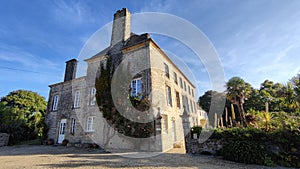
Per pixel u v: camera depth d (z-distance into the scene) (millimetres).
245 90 11969
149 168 4242
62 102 12859
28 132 14039
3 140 11273
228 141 6004
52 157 5984
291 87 8039
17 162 5051
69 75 13430
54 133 12188
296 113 7254
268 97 17031
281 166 4770
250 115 8430
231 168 4375
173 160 5375
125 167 4336
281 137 5266
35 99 22500
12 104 20516
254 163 4906
